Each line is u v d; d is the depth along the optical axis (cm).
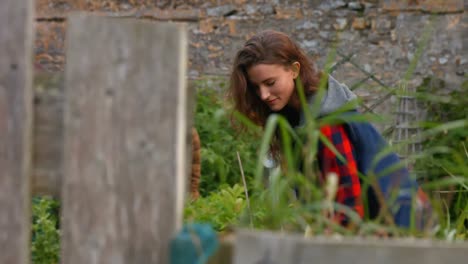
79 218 235
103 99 234
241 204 448
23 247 236
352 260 218
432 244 219
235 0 1195
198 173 592
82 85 234
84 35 233
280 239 220
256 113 434
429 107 1063
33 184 241
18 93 235
